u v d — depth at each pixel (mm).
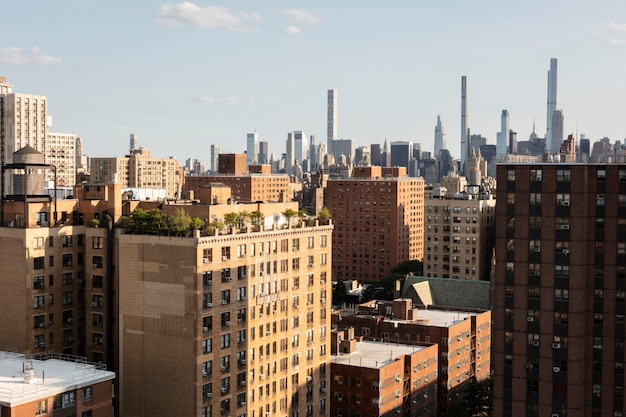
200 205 141750
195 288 130000
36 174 150000
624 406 127312
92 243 144625
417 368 189750
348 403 174625
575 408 129000
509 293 133125
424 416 194000
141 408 136125
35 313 138250
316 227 160625
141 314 135500
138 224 137375
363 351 193125
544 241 130500
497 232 133625
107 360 143375
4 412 108562
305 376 159250
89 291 145125
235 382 138875
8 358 132000
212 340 133625
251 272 141875
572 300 128875
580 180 127938
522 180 131750
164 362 133625
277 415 150375
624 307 127062
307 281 158875
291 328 153875
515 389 132875
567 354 129250
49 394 113625
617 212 127188
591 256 128875
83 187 151250
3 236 139250
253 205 152000
